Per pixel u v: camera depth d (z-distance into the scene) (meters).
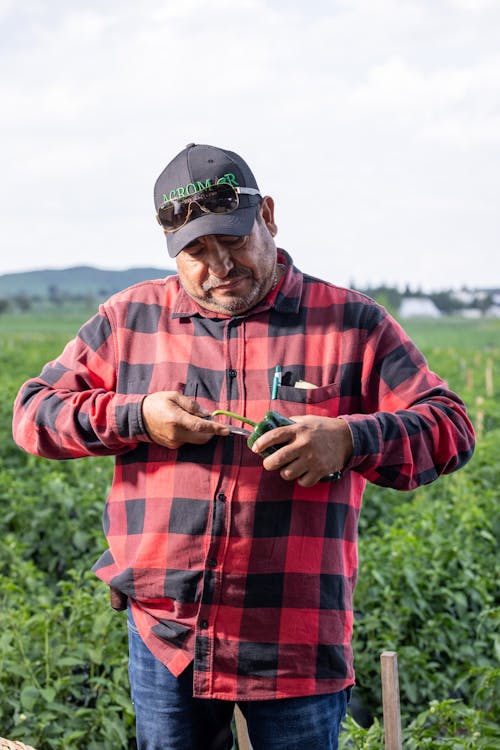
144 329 3.13
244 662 2.86
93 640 5.34
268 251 2.98
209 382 2.99
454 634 6.04
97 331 3.18
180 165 2.89
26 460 10.77
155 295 3.16
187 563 2.90
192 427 2.78
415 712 5.57
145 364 3.09
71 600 5.74
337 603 2.92
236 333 3.01
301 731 2.88
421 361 3.08
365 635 6.07
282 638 2.86
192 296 3.02
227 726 3.15
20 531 8.06
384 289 116.19
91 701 5.50
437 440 2.91
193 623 2.90
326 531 2.90
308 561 2.87
